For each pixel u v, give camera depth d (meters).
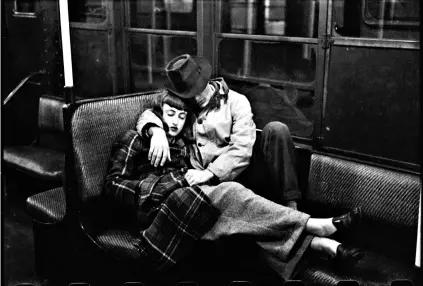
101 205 2.79
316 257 2.55
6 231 3.48
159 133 2.82
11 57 4.29
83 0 4.57
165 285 2.60
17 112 4.39
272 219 2.47
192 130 2.96
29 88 4.41
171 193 2.59
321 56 2.97
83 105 2.73
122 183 2.71
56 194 3.03
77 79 4.69
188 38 3.97
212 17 3.54
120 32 4.39
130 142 2.82
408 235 2.56
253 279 2.58
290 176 2.74
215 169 2.73
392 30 2.74
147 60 4.34
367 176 2.71
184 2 3.96
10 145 4.34
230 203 2.56
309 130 3.25
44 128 4.18
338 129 2.97
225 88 2.90
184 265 2.60
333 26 2.89
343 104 2.92
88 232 2.68
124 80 4.47
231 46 3.59
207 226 2.55
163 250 2.52
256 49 3.50
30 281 2.84
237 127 2.82
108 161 2.82
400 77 2.66
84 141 2.72
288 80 3.37
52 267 2.82
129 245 2.61
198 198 2.55
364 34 2.85
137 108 2.97
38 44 4.32
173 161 2.87
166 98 2.88
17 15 4.25
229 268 2.61
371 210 2.68
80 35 4.62
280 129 2.74
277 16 3.39
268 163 2.76
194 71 2.82
